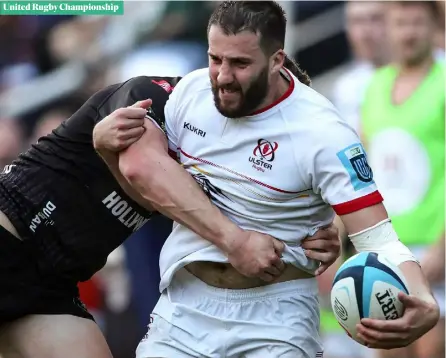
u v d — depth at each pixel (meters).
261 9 14.57
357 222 14.91
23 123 29.23
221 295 15.83
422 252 23.45
